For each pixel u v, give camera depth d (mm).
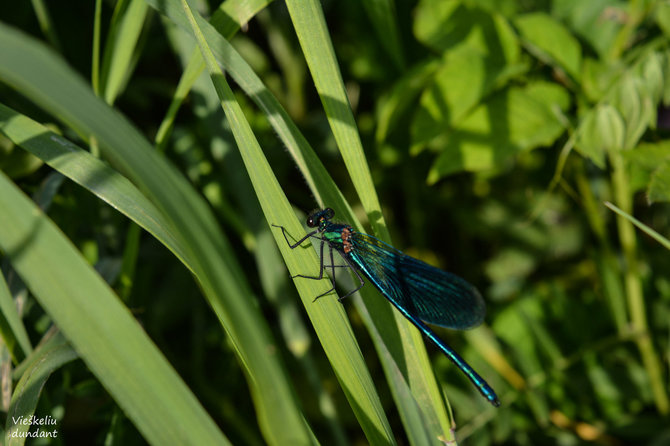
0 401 413
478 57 437
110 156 390
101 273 429
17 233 386
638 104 423
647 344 450
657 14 434
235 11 416
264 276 444
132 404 386
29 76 369
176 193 390
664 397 451
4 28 376
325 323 401
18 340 411
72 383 429
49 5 460
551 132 431
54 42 442
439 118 434
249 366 395
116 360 386
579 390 451
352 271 430
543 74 440
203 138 458
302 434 387
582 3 446
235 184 443
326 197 413
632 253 446
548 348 453
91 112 386
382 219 409
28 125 406
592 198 454
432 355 460
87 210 438
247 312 388
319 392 442
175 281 457
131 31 422
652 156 423
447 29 440
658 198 417
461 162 431
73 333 386
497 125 433
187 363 456
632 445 451
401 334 411
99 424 450
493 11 438
